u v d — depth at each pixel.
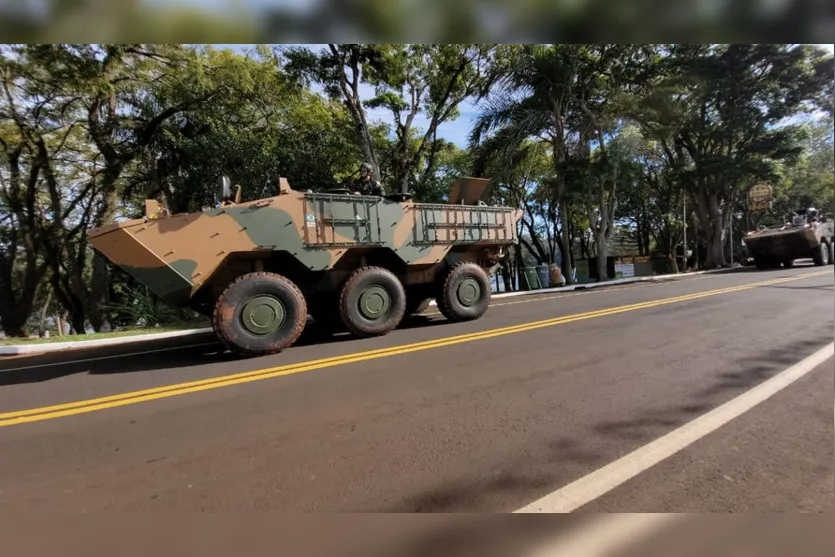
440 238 8.68
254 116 16.77
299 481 2.86
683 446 3.16
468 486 2.73
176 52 13.44
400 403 4.21
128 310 13.26
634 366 5.12
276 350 6.64
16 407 4.64
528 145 18.86
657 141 22.50
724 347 5.80
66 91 13.67
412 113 18.00
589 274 22.86
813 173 30.34
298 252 7.16
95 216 17.31
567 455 3.08
